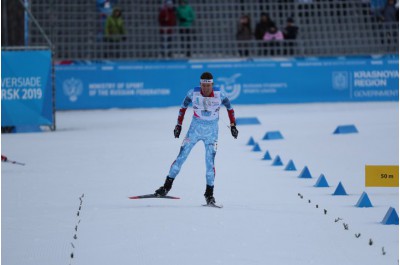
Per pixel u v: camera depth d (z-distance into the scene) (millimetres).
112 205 29641
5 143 53656
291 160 39000
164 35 87188
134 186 34125
